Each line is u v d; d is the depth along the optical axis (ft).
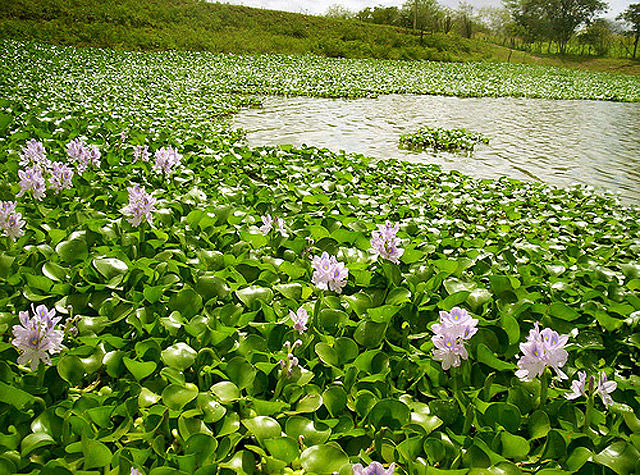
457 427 8.25
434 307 11.15
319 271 10.17
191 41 103.91
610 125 56.70
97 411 7.50
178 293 10.51
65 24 97.76
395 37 151.64
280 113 51.88
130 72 67.56
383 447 7.63
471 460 7.16
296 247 13.70
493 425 8.16
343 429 7.97
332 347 9.56
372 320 10.44
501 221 20.68
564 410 8.55
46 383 8.58
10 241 12.41
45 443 6.95
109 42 94.32
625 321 11.16
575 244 18.34
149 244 13.23
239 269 12.37
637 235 20.10
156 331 9.81
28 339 7.69
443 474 6.56
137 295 10.57
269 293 11.00
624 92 98.07
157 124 34.76
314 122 47.73
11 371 8.16
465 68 122.52
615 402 8.96
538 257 15.30
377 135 43.57
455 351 8.17
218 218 15.58
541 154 40.09
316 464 7.00
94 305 10.54
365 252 13.33
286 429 7.69
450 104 68.23
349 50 125.08
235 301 11.25
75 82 53.47
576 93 92.73
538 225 20.01
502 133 48.57
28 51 73.10
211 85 64.49
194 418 7.70
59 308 9.88
